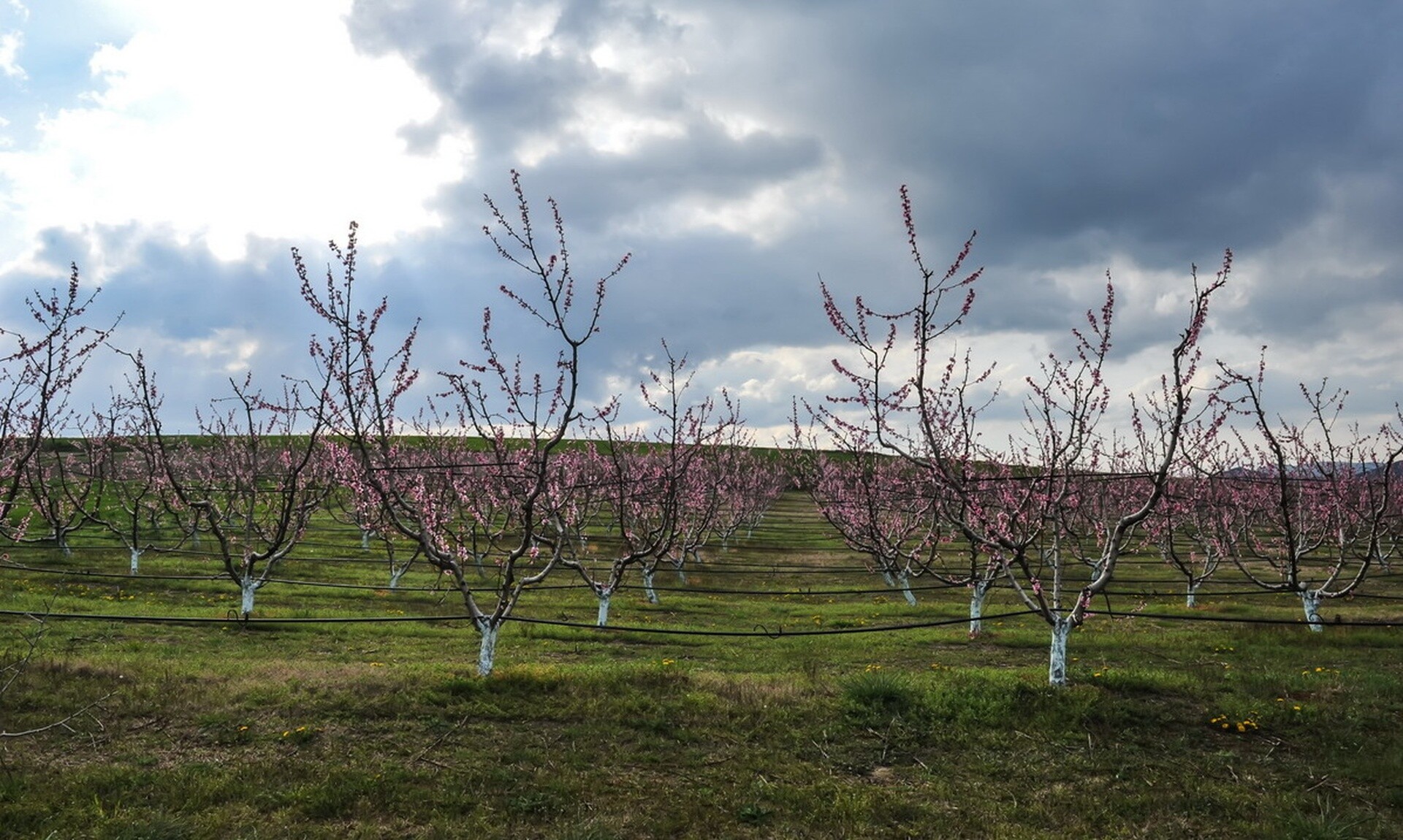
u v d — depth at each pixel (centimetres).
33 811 728
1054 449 1233
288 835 721
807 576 2933
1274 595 2444
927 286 1180
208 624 1683
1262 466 2248
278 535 1730
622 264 1221
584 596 2355
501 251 1191
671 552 2608
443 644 1614
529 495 1205
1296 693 1142
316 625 1727
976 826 788
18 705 970
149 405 1540
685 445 1819
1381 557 2336
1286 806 825
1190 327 1098
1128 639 1673
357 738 934
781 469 4369
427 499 1386
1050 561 2002
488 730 973
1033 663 1505
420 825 754
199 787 792
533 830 752
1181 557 3325
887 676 1155
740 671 1430
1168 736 1003
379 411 1225
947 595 2547
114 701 1002
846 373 1260
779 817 795
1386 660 1460
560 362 1234
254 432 1947
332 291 1191
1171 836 775
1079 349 1206
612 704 1051
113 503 3497
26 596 1844
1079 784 877
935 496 1473
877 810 809
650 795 827
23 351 1355
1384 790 863
